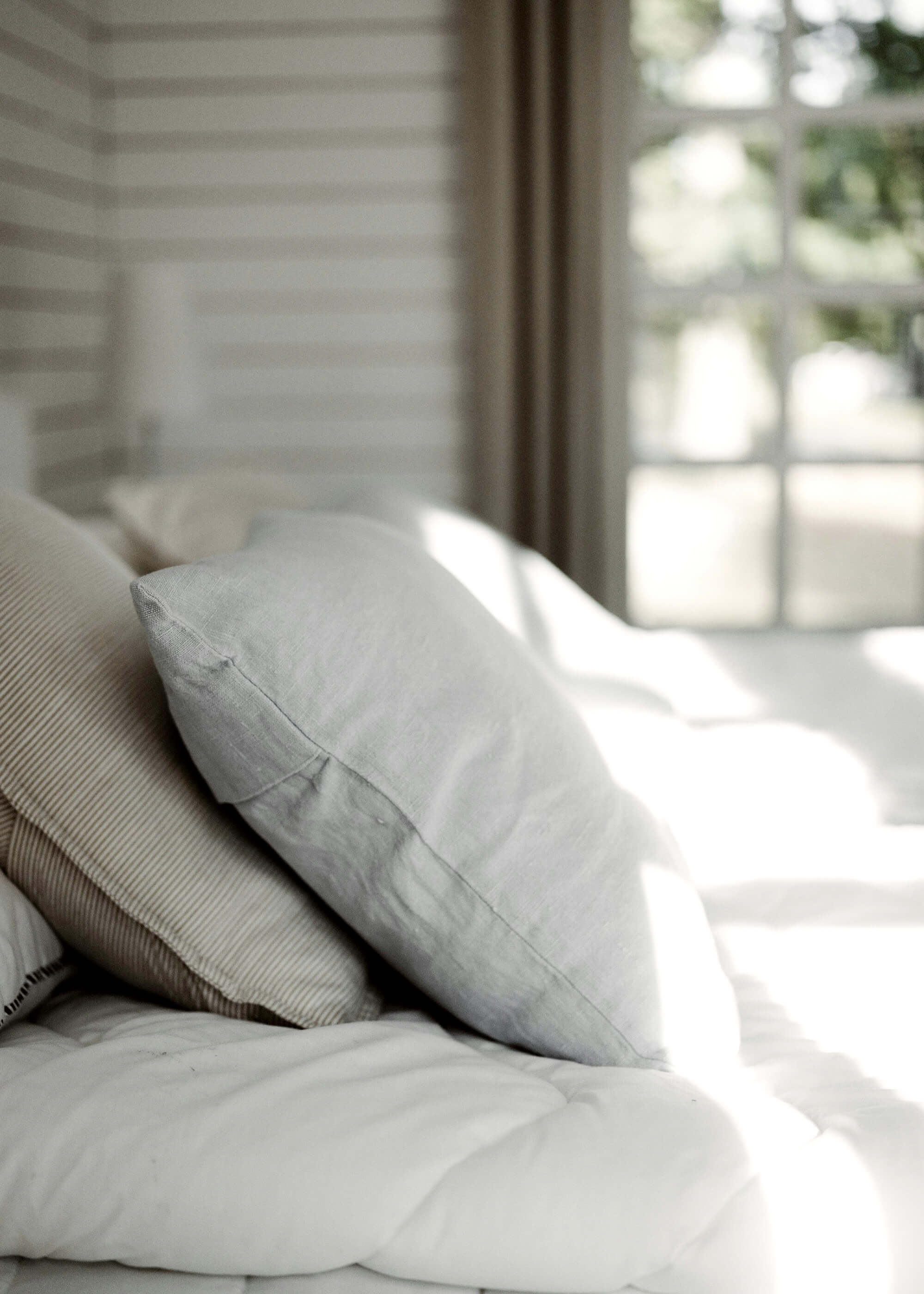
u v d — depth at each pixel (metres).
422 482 4.38
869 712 2.03
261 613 0.92
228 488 2.32
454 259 4.25
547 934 0.94
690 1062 0.94
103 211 4.19
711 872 1.36
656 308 4.57
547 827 0.95
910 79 4.37
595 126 3.94
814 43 4.36
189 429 4.36
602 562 4.14
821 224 4.51
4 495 1.17
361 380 4.33
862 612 4.71
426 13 4.14
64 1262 0.80
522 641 1.23
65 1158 0.78
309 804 0.95
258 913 1.00
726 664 2.38
